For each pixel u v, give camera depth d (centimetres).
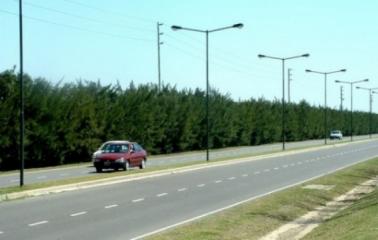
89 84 5312
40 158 4512
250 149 7562
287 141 10625
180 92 7031
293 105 11269
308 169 4053
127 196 2373
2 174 3706
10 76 4312
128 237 1467
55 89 4731
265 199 2247
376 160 4791
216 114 7762
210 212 1939
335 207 2308
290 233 1694
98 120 5147
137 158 3731
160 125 6353
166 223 1702
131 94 5788
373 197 2241
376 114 17750
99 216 1828
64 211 1923
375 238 1318
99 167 3597
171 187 2752
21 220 1722
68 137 4762
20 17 2522
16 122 4294
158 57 7862
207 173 3638
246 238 1554
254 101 9406
